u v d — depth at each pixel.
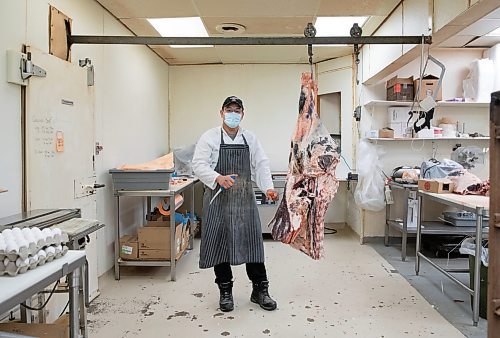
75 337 1.76
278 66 6.10
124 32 4.23
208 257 2.96
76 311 1.76
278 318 2.88
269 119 6.14
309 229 2.73
